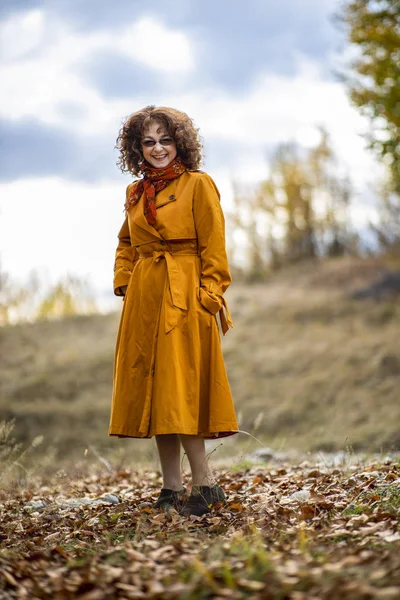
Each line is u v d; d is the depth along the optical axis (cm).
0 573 289
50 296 1847
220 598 244
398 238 2122
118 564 298
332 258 2419
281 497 429
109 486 567
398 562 260
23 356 1506
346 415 1127
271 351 1469
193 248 414
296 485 470
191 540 323
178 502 411
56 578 280
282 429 1139
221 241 408
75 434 1123
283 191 2570
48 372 1406
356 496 402
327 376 1296
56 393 1324
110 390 1327
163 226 407
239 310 1783
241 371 1397
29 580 286
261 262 2530
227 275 409
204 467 412
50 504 463
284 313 1703
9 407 1234
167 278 404
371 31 954
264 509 387
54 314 1838
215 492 411
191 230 410
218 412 399
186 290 404
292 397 1233
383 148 935
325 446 978
